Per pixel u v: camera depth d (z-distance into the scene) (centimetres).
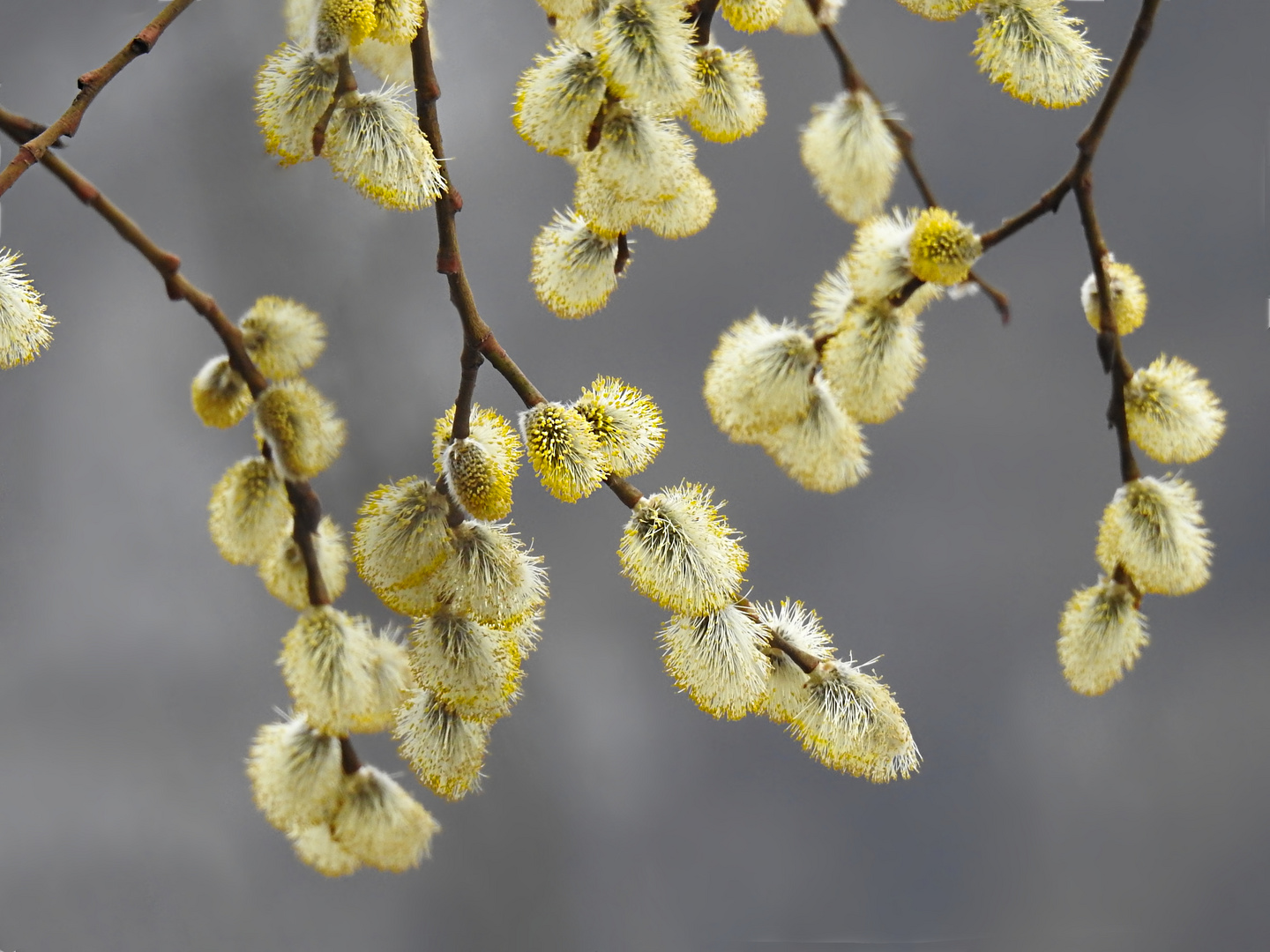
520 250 162
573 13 141
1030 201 161
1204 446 142
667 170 139
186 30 158
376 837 145
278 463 144
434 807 162
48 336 141
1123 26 160
